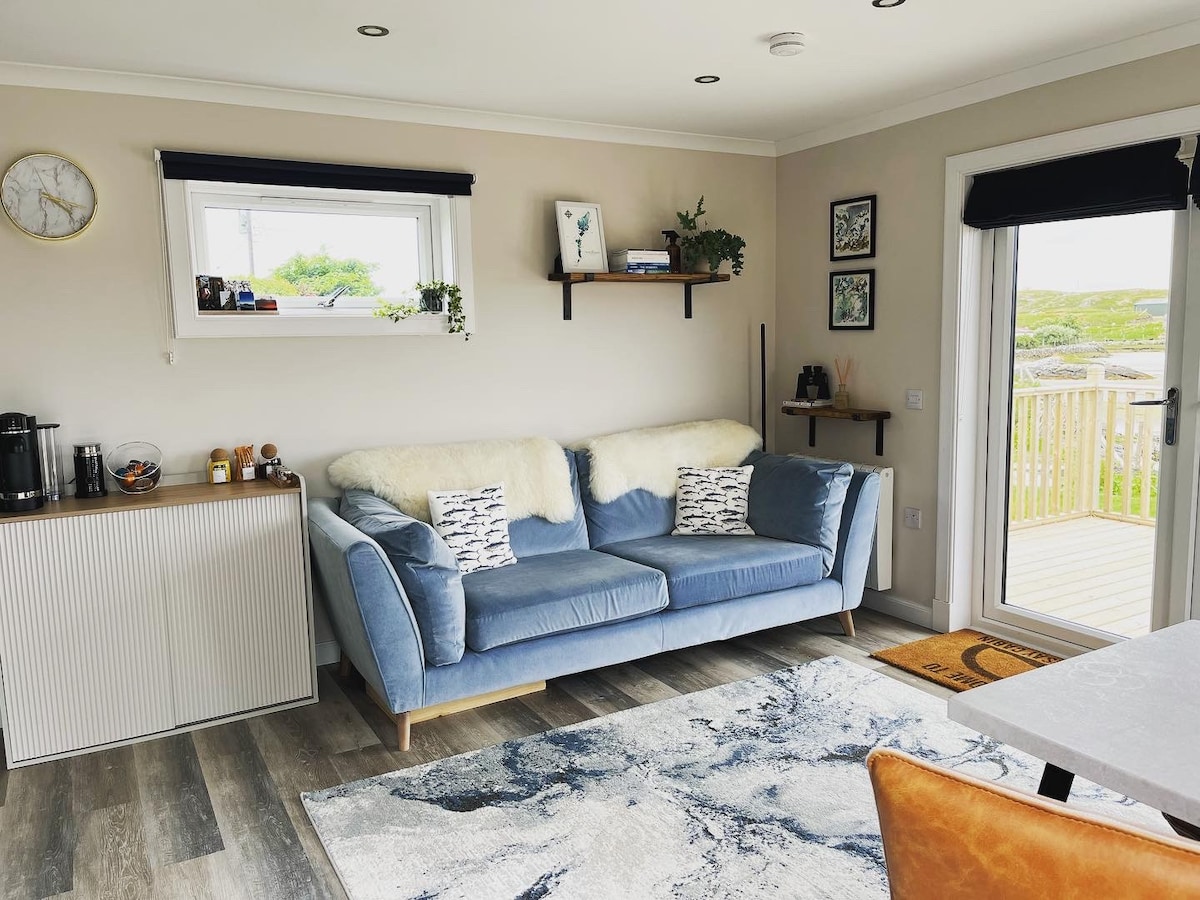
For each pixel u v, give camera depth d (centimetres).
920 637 406
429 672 305
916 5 281
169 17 274
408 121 385
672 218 457
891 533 435
